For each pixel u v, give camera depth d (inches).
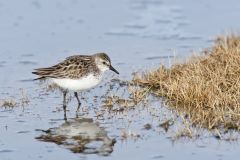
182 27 935.7
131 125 577.3
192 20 964.0
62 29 936.9
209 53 749.9
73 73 637.3
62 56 819.4
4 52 837.2
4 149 526.6
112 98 655.8
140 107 626.5
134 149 519.8
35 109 633.6
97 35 911.7
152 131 558.3
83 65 642.8
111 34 916.0
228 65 660.7
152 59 796.0
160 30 928.3
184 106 619.5
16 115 615.2
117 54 824.3
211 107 596.1
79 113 621.3
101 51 839.7
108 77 735.7
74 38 898.1
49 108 638.5
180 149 515.5
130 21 971.3
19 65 784.3
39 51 840.9
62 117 609.9
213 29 914.7
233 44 777.6
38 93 684.7
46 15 998.4
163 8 1029.2
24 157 509.0
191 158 497.0
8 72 757.3
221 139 531.2
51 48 854.5
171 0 1068.5
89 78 645.9
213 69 676.1
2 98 663.8
